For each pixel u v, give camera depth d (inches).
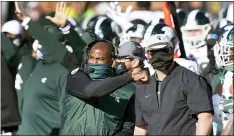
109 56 497.0
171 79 551.8
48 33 674.8
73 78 484.1
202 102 542.3
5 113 690.2
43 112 773.3
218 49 624.4
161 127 552.1
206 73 697.6
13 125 695.1
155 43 548.4
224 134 611.5
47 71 765.9
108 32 778.2
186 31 756.6
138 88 561.0
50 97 767.7
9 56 824.3
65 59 629.3
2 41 822.5
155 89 555.5
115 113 497.7
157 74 557.0
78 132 499.5
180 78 550.3
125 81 459.8
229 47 619.8
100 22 779.4
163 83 553.0
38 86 769.6
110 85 462.9
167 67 551.5
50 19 727.1
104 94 467.2
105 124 497.7
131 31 725.9
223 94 621.0
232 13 799.7
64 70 760.3
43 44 675.4
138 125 566.9
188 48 744.3
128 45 551.2
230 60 620.4
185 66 621.0
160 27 566.3
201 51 732.7
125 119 502.0
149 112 557.6
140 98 560.1
